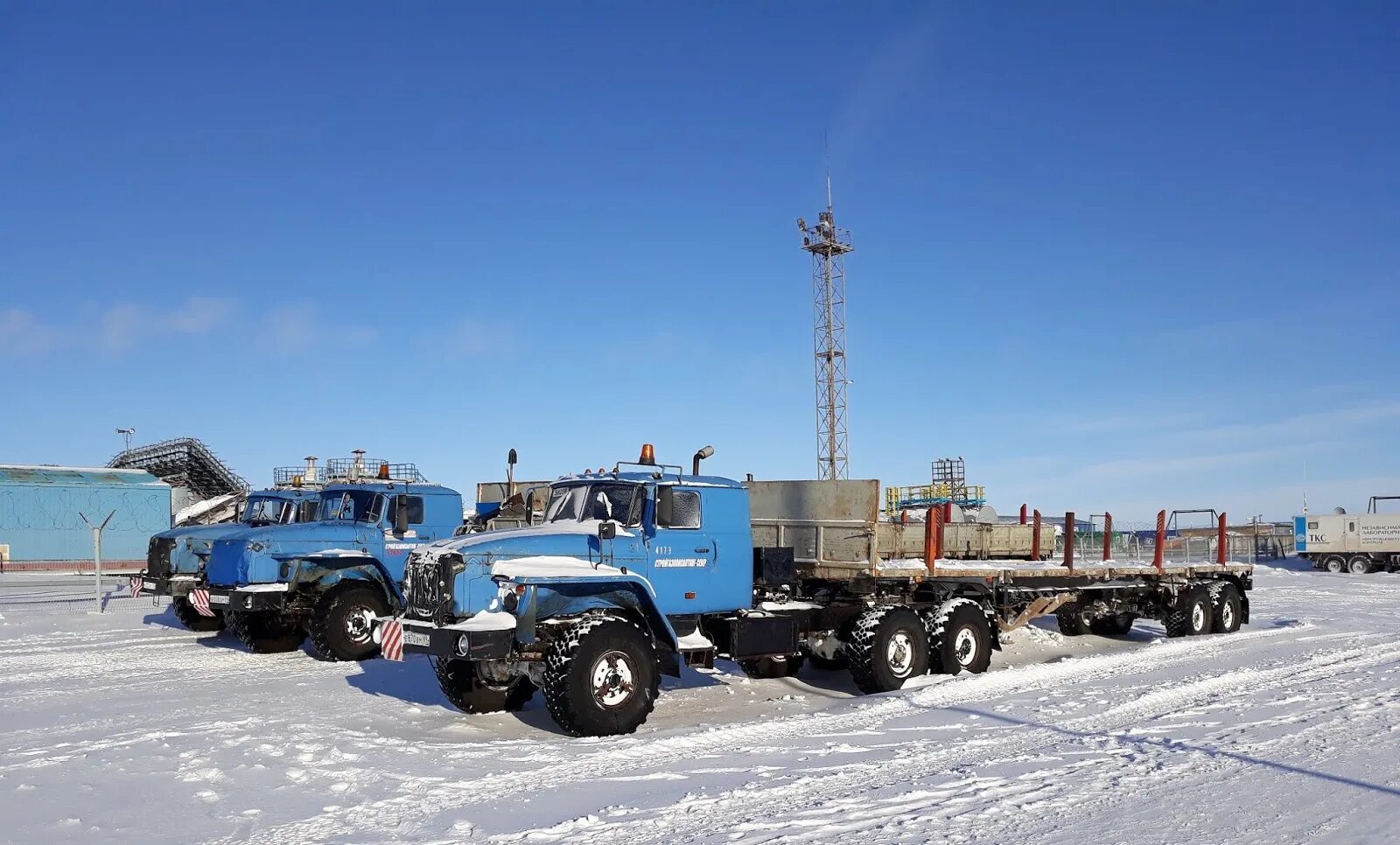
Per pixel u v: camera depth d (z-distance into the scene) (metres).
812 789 6.80
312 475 19.83
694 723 9.68
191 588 15.98
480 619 8.55
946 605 12.55
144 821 6.15
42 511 42.75
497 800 6.60
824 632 11.84
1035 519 16.52
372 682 11.85
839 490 12.30
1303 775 7.11
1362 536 42.88
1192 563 18.25
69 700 10.52
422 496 15.41
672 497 9.67
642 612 9.55
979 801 6.46
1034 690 11.14
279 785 6.96
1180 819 6.04
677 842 5.68
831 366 32.81
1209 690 11.11
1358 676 12.03
